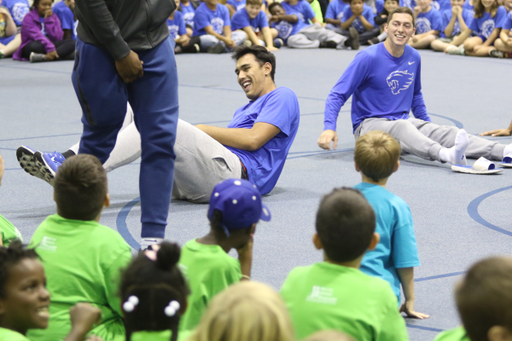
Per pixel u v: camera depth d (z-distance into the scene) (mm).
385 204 2830
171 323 1871
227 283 2396
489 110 8953
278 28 18891
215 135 4727
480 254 3709
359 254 2293
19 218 4297
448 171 5770
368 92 6234
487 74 13062
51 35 15695
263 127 4797
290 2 18922
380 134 3000
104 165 4426
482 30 16609
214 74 13039
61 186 2518
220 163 4629
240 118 5051
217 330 1337
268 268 3486
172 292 1864
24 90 10859
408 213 2877
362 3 18594
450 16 18125
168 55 3396
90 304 2375
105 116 3432
